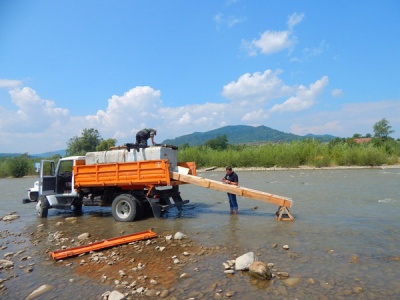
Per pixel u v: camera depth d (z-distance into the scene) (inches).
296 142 1565.0
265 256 240.7
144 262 240.1
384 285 182.9
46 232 365.4
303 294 174.2
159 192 428.1
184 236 312.3
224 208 481.7
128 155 436.1
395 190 585.9
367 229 313.4
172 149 450.9
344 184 717.3
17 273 231.1
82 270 230.2
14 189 1000.2
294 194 585.0
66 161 479.2
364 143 1566.2
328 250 250.2
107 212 492.7
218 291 181.9
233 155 1567.4
